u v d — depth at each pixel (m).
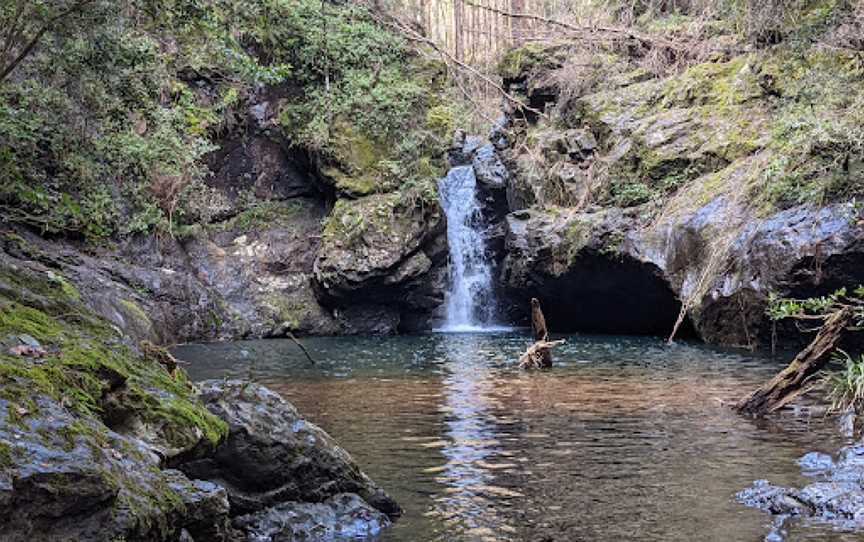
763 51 18.86
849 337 13.90
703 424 9.62
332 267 22.91
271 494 6.11
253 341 21.31
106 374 5.00
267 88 25.73
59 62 11.95
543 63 24.72
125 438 4.59
